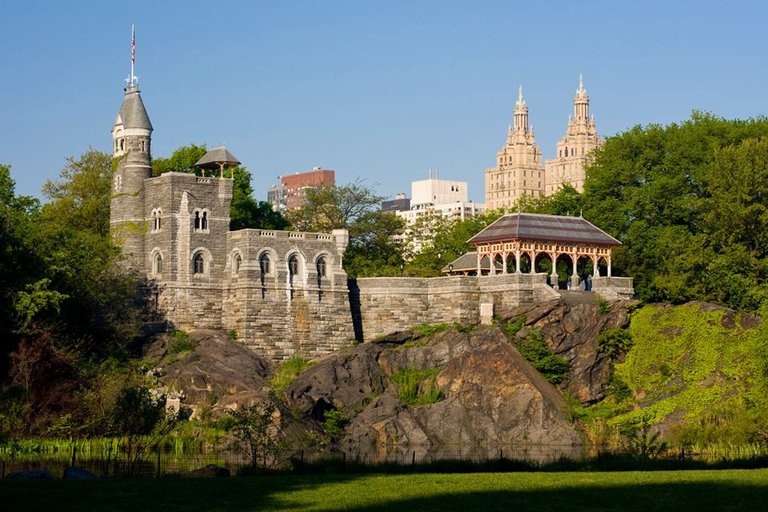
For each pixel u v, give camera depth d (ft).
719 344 471.21
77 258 469.98
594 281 522.06
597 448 412.16
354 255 654.94
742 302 501.15
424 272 615.98
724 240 524.52
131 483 247.70
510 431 458.50
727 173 529.04
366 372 483.10
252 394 442.09
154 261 510.99
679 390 465.88
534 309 497.87
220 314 513.04
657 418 452.35
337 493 236.22
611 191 586.04
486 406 466.29
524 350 487.61
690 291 507.30
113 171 526.16
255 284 504.43
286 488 242.37
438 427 455.22
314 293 516.32
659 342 482.28
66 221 549.54
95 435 391.65
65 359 416.05
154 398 436.76
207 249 512.63
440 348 495.82
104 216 554.87
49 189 564.71
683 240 526.16
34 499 226.17
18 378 400.26
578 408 473.67
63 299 438.40
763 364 408.05
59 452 356.38
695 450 363.35
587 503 227.40
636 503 227.61
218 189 517.55
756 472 269.23
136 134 520.83
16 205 476.54
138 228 516.32
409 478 258.57
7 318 421.18
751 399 430.20
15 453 351.25
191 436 409.49
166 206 506.89
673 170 570.87
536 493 237.04
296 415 442.91
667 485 247.09
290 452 395.34
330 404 462.19
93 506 220.84
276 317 507.30
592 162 654.94
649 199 563.89
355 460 338.75
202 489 239.71
